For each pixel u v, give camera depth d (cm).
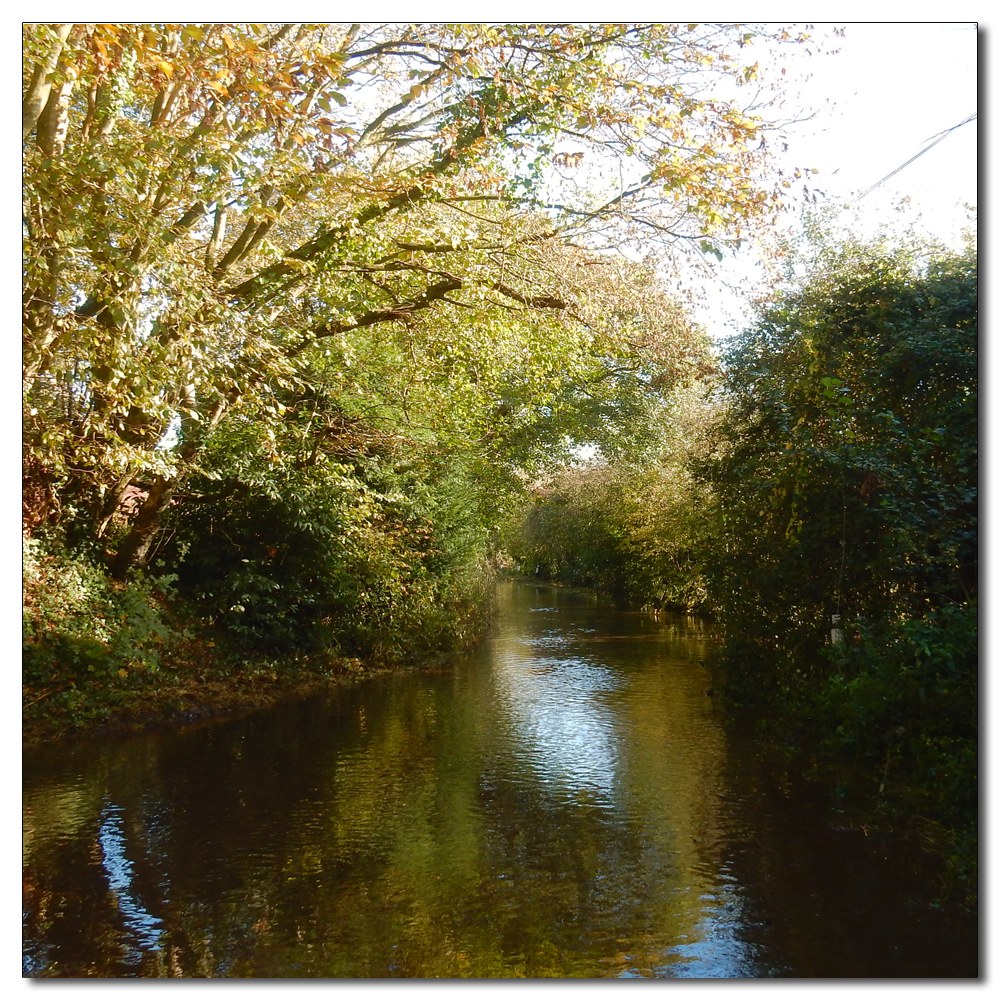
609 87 923
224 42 689
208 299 749
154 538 1273
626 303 1202
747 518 1128
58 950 433
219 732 966
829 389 864
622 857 570
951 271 916
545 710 1105
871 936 448
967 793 584
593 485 3347
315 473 1317
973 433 760
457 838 609
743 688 1116
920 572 799
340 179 818
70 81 641
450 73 920
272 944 439
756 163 939
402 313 1184
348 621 1494
